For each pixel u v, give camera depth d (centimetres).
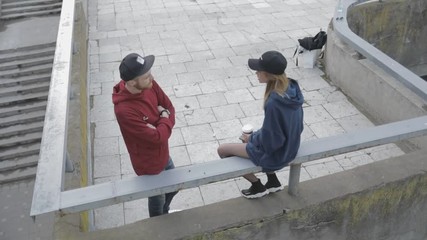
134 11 1005
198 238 329
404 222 425
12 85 1396
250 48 814
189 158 530
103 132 582
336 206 371
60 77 443
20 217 1067
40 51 1472
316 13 977
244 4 1034
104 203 286
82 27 758
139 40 858
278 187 361
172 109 319
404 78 482
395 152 533
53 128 350
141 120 283
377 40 805
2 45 1492
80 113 489
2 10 1662
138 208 455
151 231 326
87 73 703
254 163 318
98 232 323
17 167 1209
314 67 737
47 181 294
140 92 283
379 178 387
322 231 385
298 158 326
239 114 615
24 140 1259
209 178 308
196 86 688
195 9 1010
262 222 346
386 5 766
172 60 774
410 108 530
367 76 600
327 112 621
